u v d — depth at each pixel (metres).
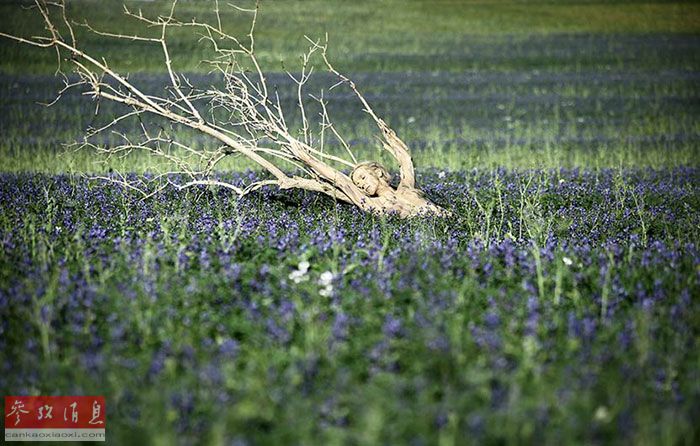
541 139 31.48
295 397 7.98
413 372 8.46
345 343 9.02
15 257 12.16
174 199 16.78
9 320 9.85
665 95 40.72
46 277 10.77
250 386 8.08
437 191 18.88
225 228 13.88
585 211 16.84
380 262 11.35
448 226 15.02
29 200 16.88
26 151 27.52
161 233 13.57
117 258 11.73
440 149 26.30
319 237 12.79
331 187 16.16
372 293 10.39
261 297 10.42
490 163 24.28
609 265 11.51
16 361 9.05
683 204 18.09
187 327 9.59
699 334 9.85
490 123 34.69
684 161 26.64
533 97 40.06
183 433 7.61
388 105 37.72
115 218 15.04
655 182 21.62
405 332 9.11
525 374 8.41
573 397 7.90
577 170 22.94
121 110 35.25
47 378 8.71
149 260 11.47
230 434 7.50
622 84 43.00
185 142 29.08
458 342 8.80
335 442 7.35
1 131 31.53
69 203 16.31
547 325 9.66
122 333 9.28
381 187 16.06
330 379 8.36
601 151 27.47
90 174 20.72
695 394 8.14
